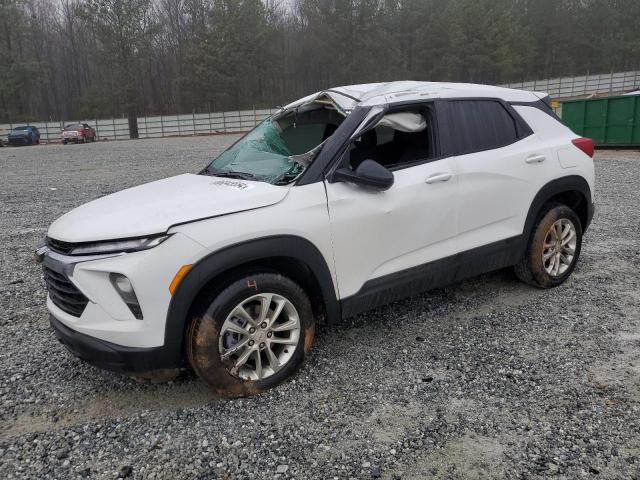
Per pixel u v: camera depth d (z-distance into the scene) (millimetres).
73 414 3047
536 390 3115
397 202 3521
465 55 50812
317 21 51531
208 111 51625
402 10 53719
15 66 50375
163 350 2797
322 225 3205
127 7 44719
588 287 4723
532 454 2568
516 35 56719
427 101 3846
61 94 66438
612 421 2795
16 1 51219
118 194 3582
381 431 2787
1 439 2816
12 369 3590
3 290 5168
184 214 2865
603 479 2385
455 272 3932
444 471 2480
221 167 3930
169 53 61500
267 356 3152
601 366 3359
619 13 60219
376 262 3496
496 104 4277
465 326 4031
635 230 6641
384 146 4066
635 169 11992
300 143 3975
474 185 3920
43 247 3146
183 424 2900
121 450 2701
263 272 3072
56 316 3045
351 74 49969
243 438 2764
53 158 21812
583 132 16297
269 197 3090
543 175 4344
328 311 3340
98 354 2799
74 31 64438
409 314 4293
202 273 2812
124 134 46031
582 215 4891
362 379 3305
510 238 4215
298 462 2572
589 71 62094
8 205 9875
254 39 49594
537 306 4348
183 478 2488
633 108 15062
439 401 3043
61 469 2566
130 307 2770
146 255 2723
